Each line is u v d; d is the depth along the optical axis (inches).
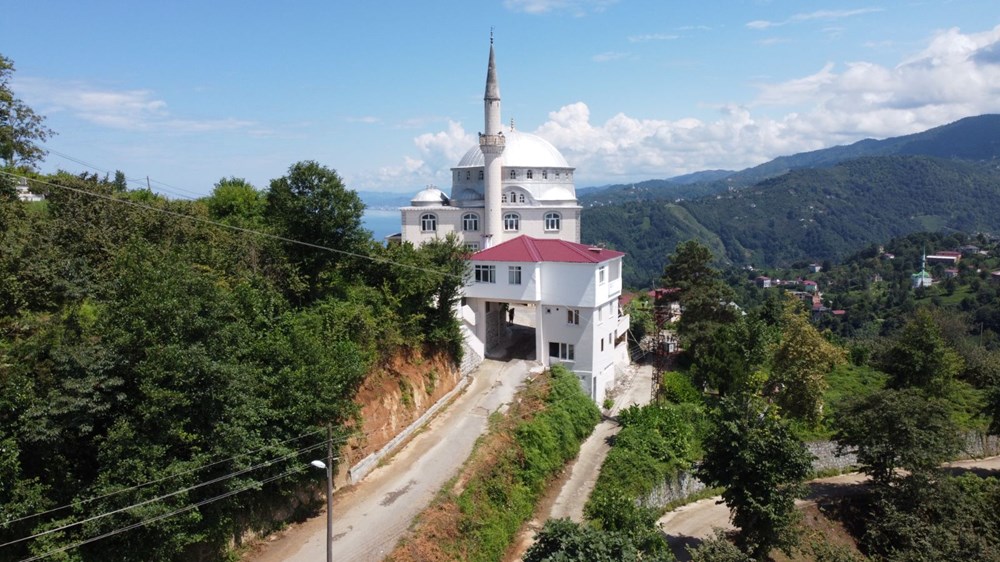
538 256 1871.3
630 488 1443.2
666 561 1017.5
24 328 885.2
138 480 755.4
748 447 1294.3
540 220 2758.4
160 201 1569.9
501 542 1154.7
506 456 1342.3
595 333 1850.4
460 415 1519.4
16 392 717.3
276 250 1341.0
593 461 1581.0
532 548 1019.3
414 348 1504.7
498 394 1658.5
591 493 1427.2
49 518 741.3
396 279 1530.5
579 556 955.3
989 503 1466.5
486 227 2664.9
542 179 2906.0
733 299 2313.0
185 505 807.1
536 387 1696.6
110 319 832.9
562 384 1736.0
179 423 806.5
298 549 976.3
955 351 2450.8
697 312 2260.1
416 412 1429.6
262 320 1087.0
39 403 724.7
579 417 1685.5
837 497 1665.8
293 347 1068.5
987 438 2048.5
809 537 1466.5
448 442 1369.3
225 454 850.1
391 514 1082.1
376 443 1267.2
